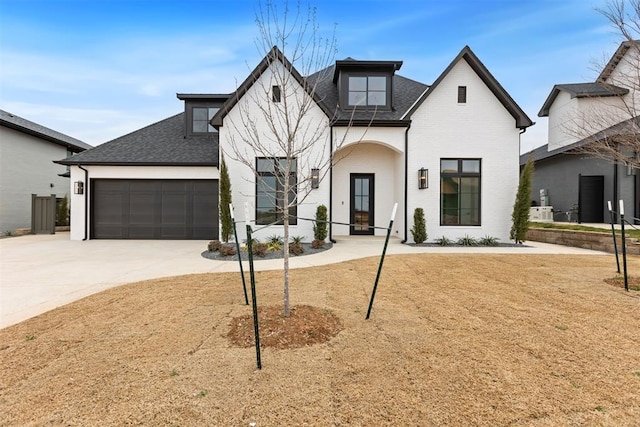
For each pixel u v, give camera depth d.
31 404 2.44
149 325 3.99
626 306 4.63
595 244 9.96
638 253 8.93
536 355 3.20
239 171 11.19
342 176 13.34
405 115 11.52
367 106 11.91
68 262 8.23
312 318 4.08
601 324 3.98
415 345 3.43
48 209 15.38
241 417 2.29
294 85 10.52
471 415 2.30
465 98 11.51
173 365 3.00
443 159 11.64
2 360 3.12
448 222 11.67
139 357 3.17
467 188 11.66
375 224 13.35
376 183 13.32
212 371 2.89
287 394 2.55
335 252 9.56
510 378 2.78
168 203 13.06
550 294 5.25
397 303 4.84
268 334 3.63
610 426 2.19
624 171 13.27
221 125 11.00
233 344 3.45
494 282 6.04
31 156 17.23
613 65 7.62
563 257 8.60
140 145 13.89
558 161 16.77
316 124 11.07
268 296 5.18
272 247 9.78
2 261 8.37
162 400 2.48
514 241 11.48
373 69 11.88
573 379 2.76
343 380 2.75
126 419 2.26
